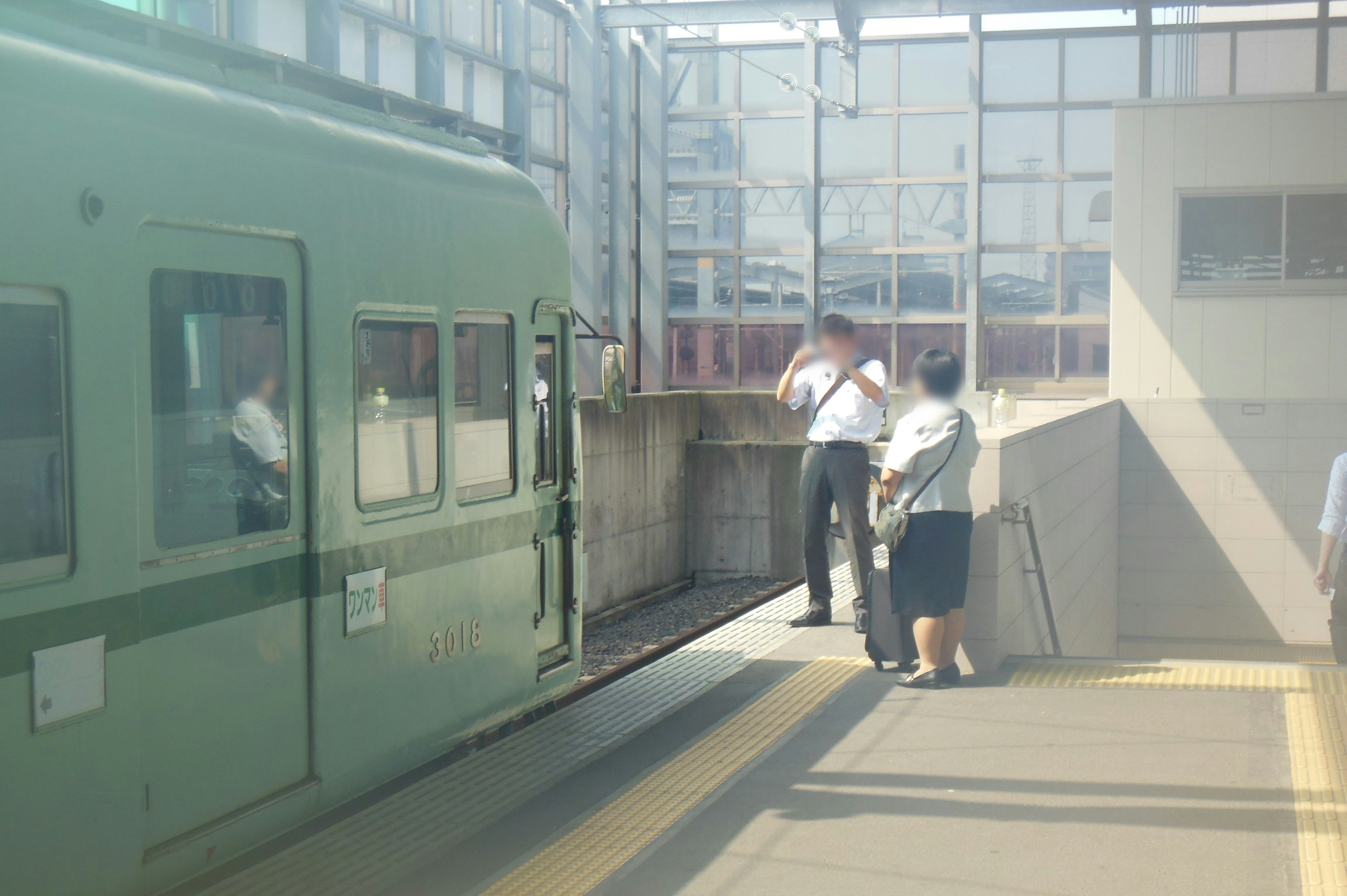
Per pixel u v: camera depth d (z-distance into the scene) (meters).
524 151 19.94
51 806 3.20
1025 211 22.00
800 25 21.94
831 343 7.41
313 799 4.24
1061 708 5.73
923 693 6.08
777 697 6.07
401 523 4.74
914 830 4.26
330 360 4.33
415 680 4.85
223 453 3.84
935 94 22.27
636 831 4.32
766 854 4.08
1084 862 3.95
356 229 4.48
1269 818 4.30
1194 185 15.59
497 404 5.50
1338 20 19.91
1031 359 22.20
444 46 17.72
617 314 22.94
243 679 3.92
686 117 23.59
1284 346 15.47
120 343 3.43
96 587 3.34
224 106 3.92
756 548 17.44
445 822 4.59
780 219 23.33
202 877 4.42
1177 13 20.80
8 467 3.09
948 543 6.00
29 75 3.20
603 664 12.63
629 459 15.88
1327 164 15.19
